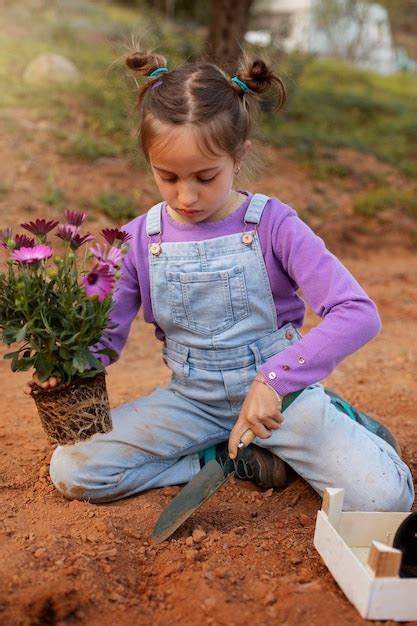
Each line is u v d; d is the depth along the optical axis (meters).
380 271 6.75
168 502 2.45
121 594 1.93
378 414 3.33
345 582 1.89
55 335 2.06
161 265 2.38
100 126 7.85
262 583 1.95
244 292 2.34
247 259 2.34
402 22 30.53
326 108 11.38
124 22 15.42
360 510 2.33
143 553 2.11
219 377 2.41
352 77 15.91
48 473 2.60
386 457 2.37
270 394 2.14
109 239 2.20
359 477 2.32
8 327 2.10
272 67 2.33
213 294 2.34
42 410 2.21
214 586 1.92
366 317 2.19
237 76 2.31
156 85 2.23
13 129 7.32
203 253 2.34
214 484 2.20
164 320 2.43
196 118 2.08
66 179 6.73
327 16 22.59
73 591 1.89
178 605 1.89
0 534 2.14
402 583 1.79
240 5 9.33
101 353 2.26
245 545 2.15
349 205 8.07
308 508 2.46
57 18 13.91
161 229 2.41
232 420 2.52
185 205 2.16
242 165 2.47
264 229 2.35
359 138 10.30
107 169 7.06
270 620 1.82
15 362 2.13
